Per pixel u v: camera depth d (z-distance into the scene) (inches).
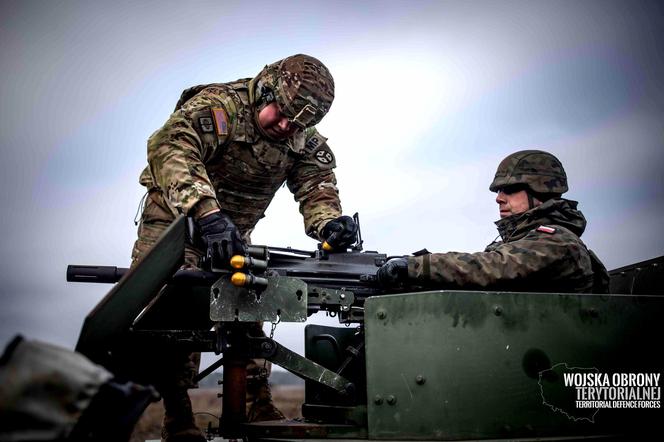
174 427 130.3
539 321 113.2
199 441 131.7
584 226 148.2
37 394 68.1
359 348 140.9
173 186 134.3
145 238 160.6
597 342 114.8
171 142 140.9
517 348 111.3
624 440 110.9
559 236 133.3
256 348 127.0
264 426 119.2
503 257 130.3
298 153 170.2
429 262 131.3
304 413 136.8
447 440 106.2
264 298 122.9
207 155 151.9
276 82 152.8
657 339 117.4
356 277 141.8
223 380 129.7
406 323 110.5
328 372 129.9
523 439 107.3
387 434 107.8
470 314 110.7
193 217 130.0
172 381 131.0
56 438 67.9
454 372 108.3
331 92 156.5
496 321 111.3
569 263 130.7
